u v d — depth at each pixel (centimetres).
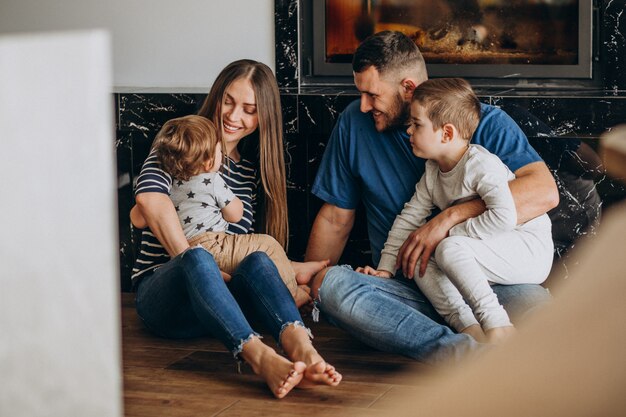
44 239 50
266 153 260
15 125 49
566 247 290
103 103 48
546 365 41
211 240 243
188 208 244
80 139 49
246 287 218
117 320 50
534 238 231
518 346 42
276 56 324
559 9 315
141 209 239
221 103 255
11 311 51
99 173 48
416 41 322
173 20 332
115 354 50
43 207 50
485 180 224
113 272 49
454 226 229
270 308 212
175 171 240
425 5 320
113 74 338
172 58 334
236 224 256
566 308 42
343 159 265
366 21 323
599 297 42
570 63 316
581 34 314
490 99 287
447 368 209
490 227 222
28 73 49
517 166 242
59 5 341
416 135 232
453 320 224
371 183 259
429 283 228
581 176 286
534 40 318
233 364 225
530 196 229
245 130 259
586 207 287
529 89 316
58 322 51
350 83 327
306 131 297
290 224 305
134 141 308
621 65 310
